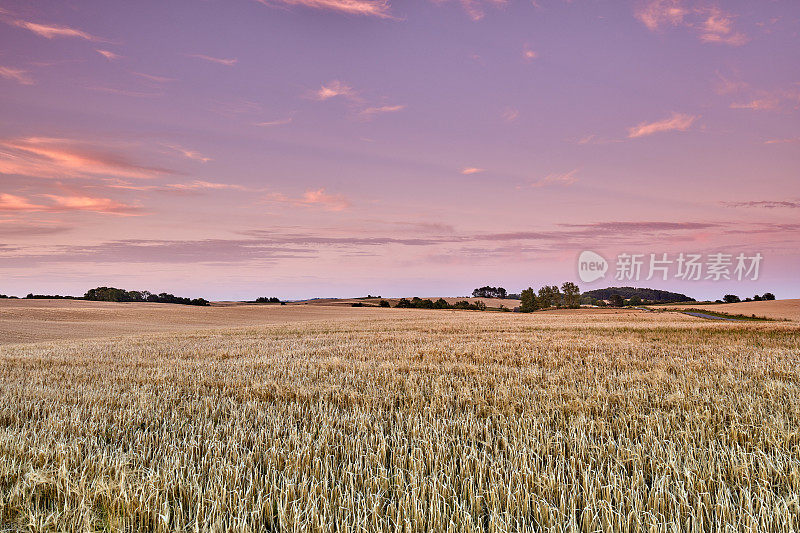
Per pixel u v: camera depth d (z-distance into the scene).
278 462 5.46
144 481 4.75
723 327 30.84
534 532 4.00
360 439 6.23
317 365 14.81
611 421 7.37
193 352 19.78
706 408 7.63
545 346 19.62
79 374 13.71
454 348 19.06
